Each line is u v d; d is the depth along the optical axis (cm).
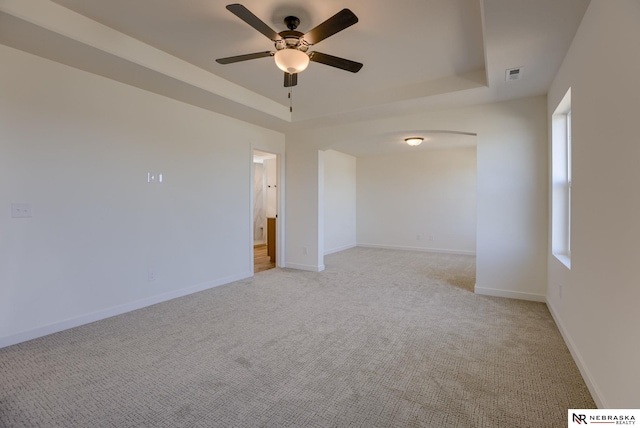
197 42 272
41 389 189
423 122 407
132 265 330
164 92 342
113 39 253
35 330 262
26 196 257
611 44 157
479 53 285
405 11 222
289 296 379
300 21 237
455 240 703
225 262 437
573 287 228
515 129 359
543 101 346
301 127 493
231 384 196
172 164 367
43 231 267
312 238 517
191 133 388
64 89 278
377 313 320
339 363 221
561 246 315
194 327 285
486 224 377
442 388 191
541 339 258
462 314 316
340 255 677
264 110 409
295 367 216
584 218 203
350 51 282
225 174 434
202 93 343
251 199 476
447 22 235
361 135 457
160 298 356
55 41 235
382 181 783
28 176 258
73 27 229
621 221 146
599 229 175
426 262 595
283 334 270
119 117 317
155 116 349
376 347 245
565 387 190
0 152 244
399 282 443
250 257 477
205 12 228
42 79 264
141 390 189
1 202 245
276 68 322
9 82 247
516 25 207
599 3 172
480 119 376
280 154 534
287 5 218
